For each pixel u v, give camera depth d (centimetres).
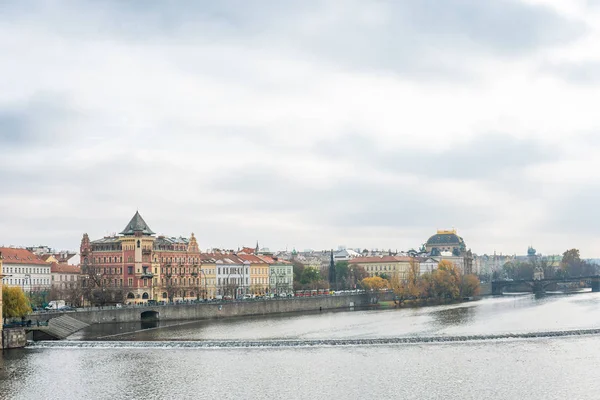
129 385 16275
